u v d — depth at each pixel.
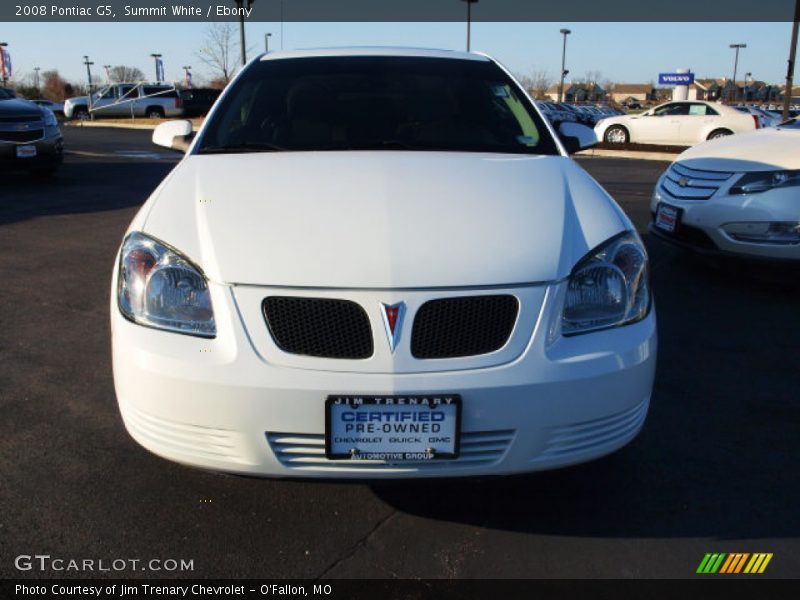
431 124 3.26
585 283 2.21
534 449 2.12
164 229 2.28
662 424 3.14
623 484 2.67
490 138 3.21
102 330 4.18
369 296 2.05
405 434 2.04
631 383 2.20
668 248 6.59
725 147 5.39
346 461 2.07
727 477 2.73
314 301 2.06
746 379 3.64
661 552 2.29
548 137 3.25
